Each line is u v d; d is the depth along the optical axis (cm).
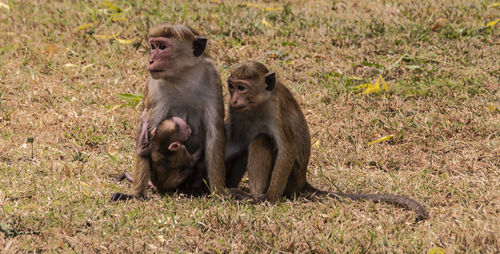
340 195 1000
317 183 1119
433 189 1041
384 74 1616
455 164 1172
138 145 1021
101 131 1330
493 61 1659
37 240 810
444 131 1320
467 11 1995
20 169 1103
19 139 1262
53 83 1567
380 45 1758
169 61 994
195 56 1011
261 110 1010
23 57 1702
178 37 996
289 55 1712
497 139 1273
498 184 1049
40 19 1959
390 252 776
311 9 2095
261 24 1923
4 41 1802
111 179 1104
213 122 1023
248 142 1061
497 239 800
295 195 1010
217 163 1020
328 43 1792
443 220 895
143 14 2006
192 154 1050
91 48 1781
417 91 1501
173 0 2138
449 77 1587
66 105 1454
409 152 1259
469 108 1420
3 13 2006
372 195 984
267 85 997
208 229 855
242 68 1003
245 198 984
